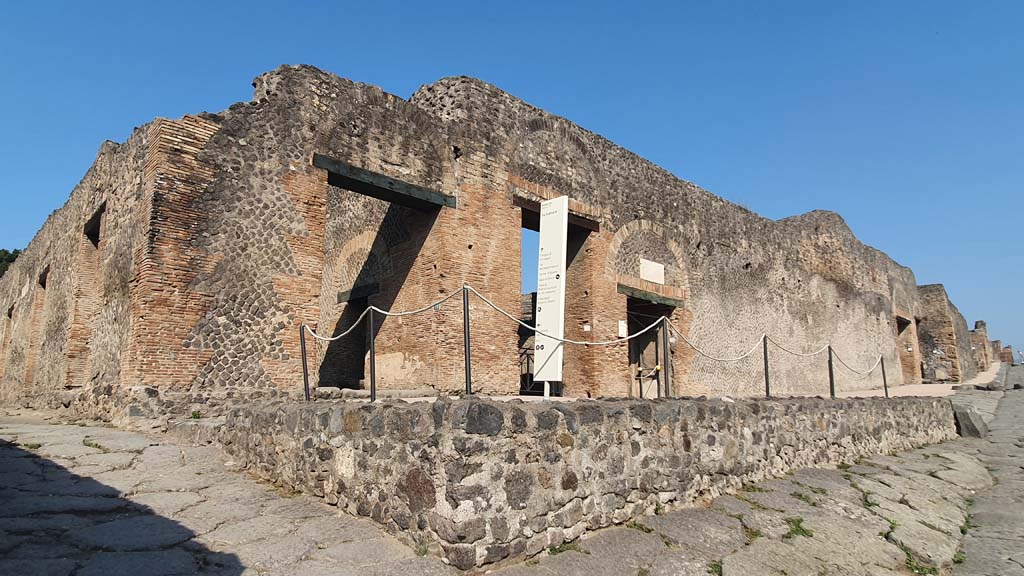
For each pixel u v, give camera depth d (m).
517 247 14.34
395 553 4.39
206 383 9.50
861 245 29.78
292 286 10.59
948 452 11.07
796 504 6.68
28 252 20.28
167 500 5.48
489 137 14.21
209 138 10.05
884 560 5.66
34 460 6.55
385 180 12.17
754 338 21.42
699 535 5.45
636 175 18.08
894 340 31.39
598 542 4.97
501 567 4.33
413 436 4.67
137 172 10.50
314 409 5.91
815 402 9.00
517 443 4.63
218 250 9.90
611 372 16.05
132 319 9.38
